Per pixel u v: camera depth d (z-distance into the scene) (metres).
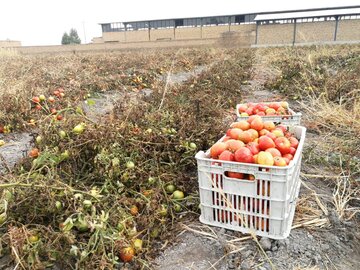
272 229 2.28
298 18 36.81
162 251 2.29
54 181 2.29
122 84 8.45
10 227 1.93
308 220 2.59
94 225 1.94
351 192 3.00
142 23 48.56
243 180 2.22
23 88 6.28
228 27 44.12
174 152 3.08
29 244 1.89
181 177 2.82
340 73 8.01
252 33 38.22
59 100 5.64
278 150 2.42
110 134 2.84
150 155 2.93
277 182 2.12
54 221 2.13
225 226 2.44
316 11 38.25
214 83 7.41
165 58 15.84
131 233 2.13
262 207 2.25
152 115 3.71
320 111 5.29
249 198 2.28
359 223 2.62
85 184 2.64
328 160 3.74
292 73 8.55
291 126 3.04
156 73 10.30
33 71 9.98
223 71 9.45
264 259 2.17
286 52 15.26
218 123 3.99
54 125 2.95
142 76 9.40
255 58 15.42
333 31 36.22
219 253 2.25
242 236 2.37
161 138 3.10
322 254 2.24
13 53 18.56
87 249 1.91
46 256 1.98
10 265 2.00
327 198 2.95
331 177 3.26
